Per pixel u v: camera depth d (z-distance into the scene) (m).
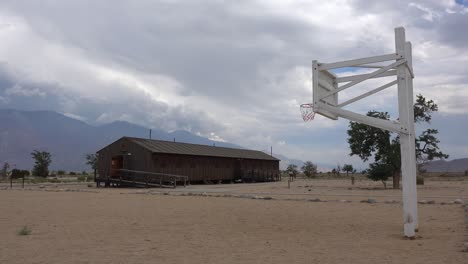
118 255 8.09
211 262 7.52
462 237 10.06
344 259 7.75
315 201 21.05
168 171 40.97
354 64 10.95
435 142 35.94
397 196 24.33
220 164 49.53
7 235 10.45
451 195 25.17
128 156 39.97
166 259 7.77
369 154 35.69
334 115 12.16
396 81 10.98
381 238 10.10
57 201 20.94
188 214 15.23
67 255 8.07
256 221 13.31
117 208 17.39
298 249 8.73
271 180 60.81
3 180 51.31
